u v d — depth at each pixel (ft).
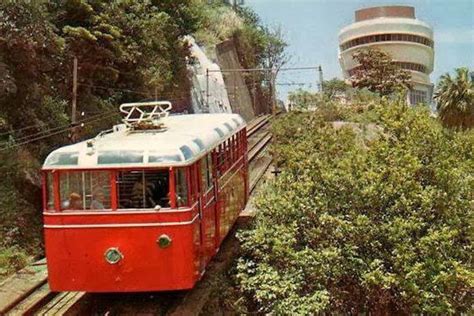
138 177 38.24
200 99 139.23
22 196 59.31
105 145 39.68
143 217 38.04
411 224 44.68
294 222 47.39
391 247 46.19
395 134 52.06
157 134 44.42
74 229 38.24
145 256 38.11
